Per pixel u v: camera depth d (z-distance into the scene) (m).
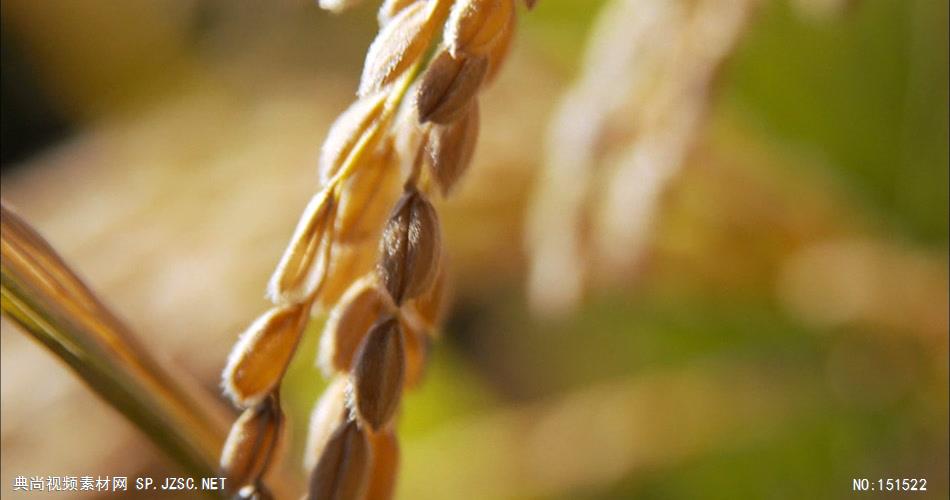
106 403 0.19
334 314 0.17
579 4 0.38
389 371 0.16
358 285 0.17
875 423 0.34
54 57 0.57
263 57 0.50
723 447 0.36
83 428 0.32
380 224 0.17
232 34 0.54
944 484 0.33
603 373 0.41
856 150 0.35
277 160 0.35
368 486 0.17
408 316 0.17
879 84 0.35
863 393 0.34
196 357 0.33
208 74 0.53
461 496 0.37
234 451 0.16
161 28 0.56
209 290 0.33
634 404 0.37
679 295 0.36
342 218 0.17
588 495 0.37
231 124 0.40
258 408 0.16
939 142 0.34
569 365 0.46
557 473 0.37
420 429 0.39
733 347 0.38
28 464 0.32
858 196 0.35
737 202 0.32
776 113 0.36
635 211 0.25
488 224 0.34
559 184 0.26
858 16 0.35
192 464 0.19
